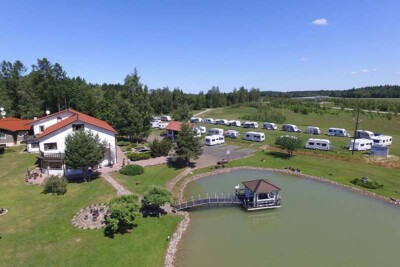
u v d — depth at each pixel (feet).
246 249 96.27
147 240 95.09
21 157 183.62
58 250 85.51
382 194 143.33
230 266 86.28
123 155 195.93
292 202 137.28
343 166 189.26
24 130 219.20
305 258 91.56
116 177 151.64
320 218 120.57
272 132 306.76
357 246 98.89
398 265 88.63
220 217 121.60
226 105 648.38
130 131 236.02
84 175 142.92
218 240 102.06
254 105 559.79
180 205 123.65
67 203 117.80
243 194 139.03
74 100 307.58
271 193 132.98
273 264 87.86
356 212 126.00
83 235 94.53
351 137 276.62
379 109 471.21
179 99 508.94
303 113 446.19
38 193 128.26
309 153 218.38
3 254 82.23
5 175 151.84
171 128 256.73
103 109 289.53
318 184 162.20
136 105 241.76
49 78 299.99
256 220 119.24
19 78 329.31
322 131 312.09
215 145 249.96
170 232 102.89
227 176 174.70
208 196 142.00
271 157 211.61
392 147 232.94
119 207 95.91
